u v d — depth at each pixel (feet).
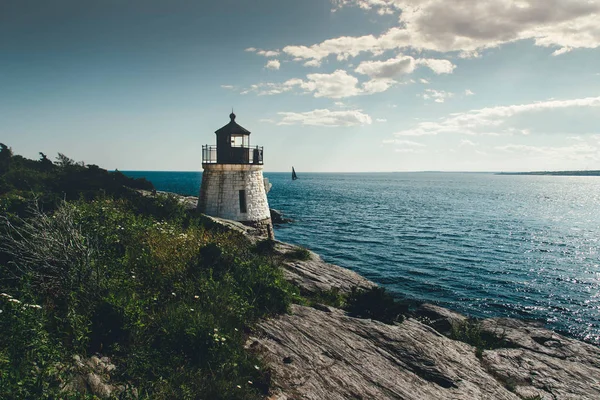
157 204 69.82
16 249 29.01
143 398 18.83
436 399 27.68
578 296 78.54
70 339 22.33
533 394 32.32
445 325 51.78
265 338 30.55
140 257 35.53
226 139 88.02
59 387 17.90
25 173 84.64
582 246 130.72
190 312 27.63
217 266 38.63
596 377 37.11
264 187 100.42
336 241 128.47
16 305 20.95
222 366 23.56
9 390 15.61
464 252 116.57
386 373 29.76
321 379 26.86
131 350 22.91
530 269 98.53
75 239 29.81
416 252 114.73
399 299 73.00
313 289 52.47
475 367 34.68
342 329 35.91
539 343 47.09
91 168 93.91
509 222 189.06
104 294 26.89
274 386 24.47
